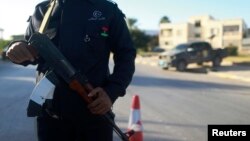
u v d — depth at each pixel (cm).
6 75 2159
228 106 1198
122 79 239
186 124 900
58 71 223
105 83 245
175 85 1834
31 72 2412
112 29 243
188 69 3003
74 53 235
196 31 9881
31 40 221
